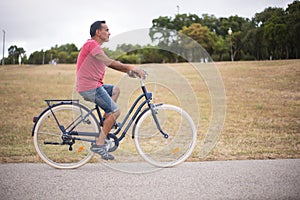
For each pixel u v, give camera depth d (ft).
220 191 10.66
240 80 41.32
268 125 24.71
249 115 27.76
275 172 12.82
